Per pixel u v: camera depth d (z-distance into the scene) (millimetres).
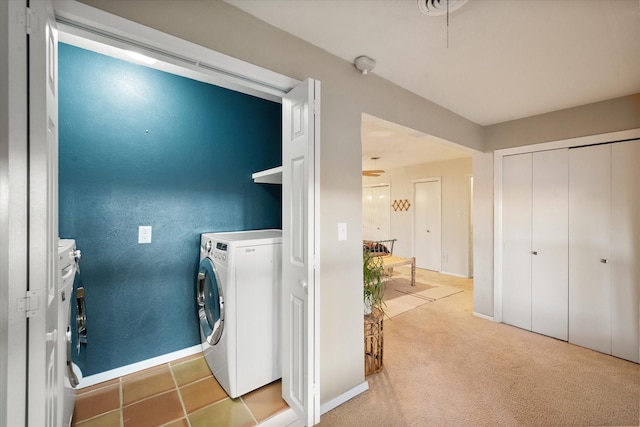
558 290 2744
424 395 1891
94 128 1929
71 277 1318
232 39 1385
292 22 1512
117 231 2020
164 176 2209
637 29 1518
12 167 723
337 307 1820
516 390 1938
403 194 6562
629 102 2373
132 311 2080
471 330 2949
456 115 2881
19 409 730
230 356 1768
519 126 3018
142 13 1141
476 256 3361
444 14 1431
